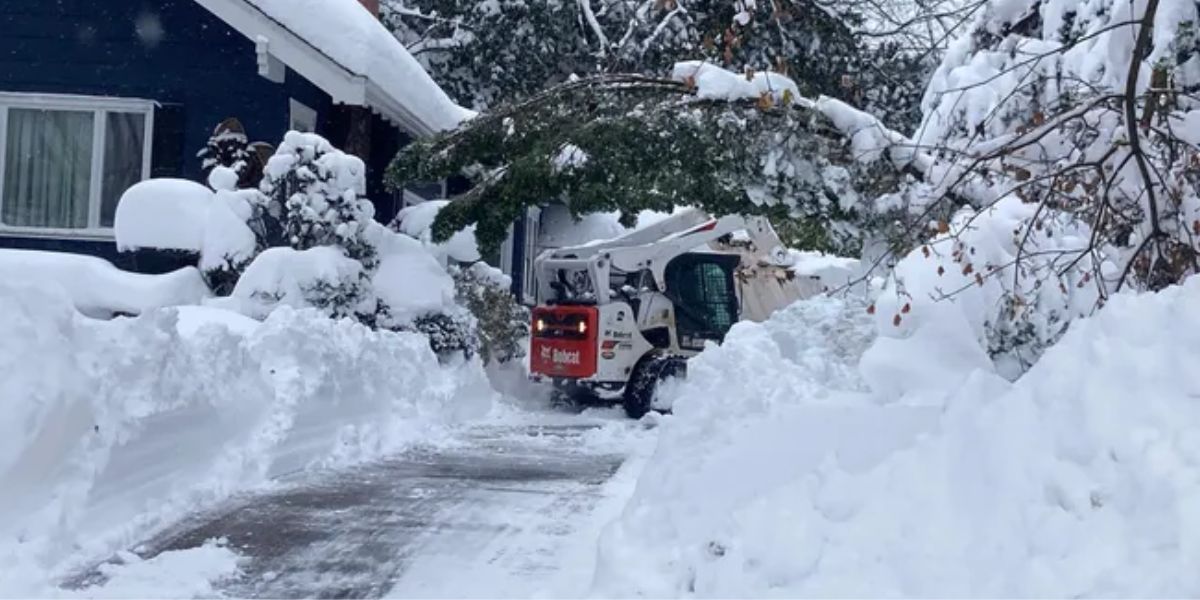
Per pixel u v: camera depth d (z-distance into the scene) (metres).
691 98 12.52
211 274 14.38
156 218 14.38
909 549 5.52
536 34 31.19
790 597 5.55
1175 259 8.44
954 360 8.48
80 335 7.38
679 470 7.56
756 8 10.38
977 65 11.49
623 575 6.41
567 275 19.39
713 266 19.52
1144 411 5.29
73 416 7.04
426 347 14.07
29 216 16.56
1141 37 8.19
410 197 20.89
